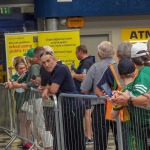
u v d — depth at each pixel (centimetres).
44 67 628
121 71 495
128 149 490
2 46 1286
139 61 507
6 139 995
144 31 1273
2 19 1284
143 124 464
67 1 1208
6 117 879
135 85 464
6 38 1132
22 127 798
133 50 509
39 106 702
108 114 545
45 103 648
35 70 772
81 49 873
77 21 1231
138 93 457
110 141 594
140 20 1272
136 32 1271
